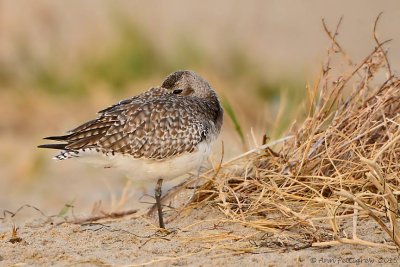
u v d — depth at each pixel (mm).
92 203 15172
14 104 22203
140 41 24328
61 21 26406
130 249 9992
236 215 10766
